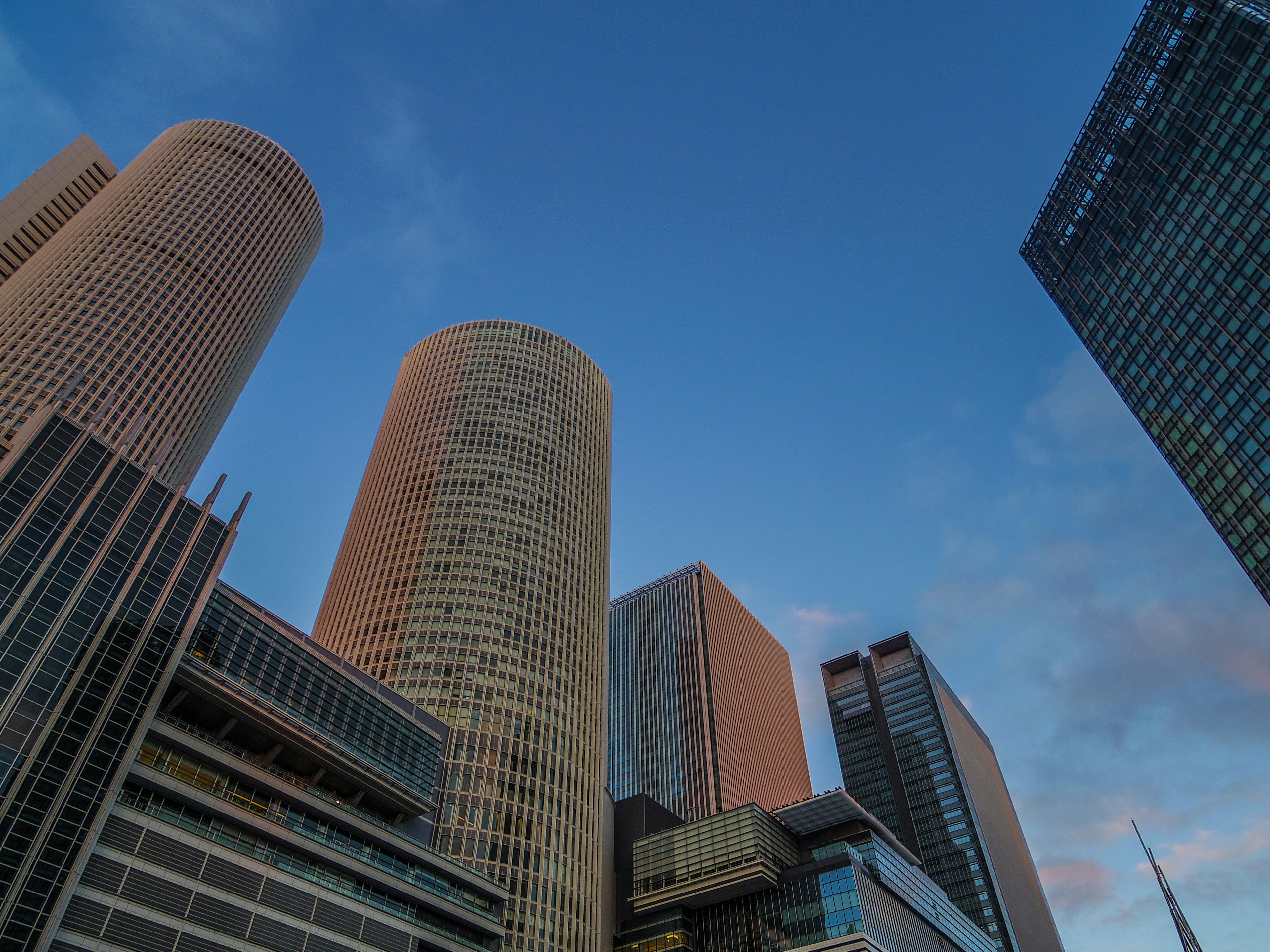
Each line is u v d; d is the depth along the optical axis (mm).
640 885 147500
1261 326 130250
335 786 101188
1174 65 151625
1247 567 133125
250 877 78438
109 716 72438
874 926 127375
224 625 92500
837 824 147875
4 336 163375
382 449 196750
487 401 198250
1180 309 146375
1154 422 153750
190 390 177625
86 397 157750
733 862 138875
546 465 190250
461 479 180625
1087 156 171625
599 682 166500
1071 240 175375
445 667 147375
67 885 63875
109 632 76188
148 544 83812
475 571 164000
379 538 172875
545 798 136500
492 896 108812
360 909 87938
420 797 106812
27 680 68062
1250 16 136750
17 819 62781
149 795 74938
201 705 86938
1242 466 133125
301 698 99438
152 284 182000
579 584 175875
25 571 72188
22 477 76125
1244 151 136375
